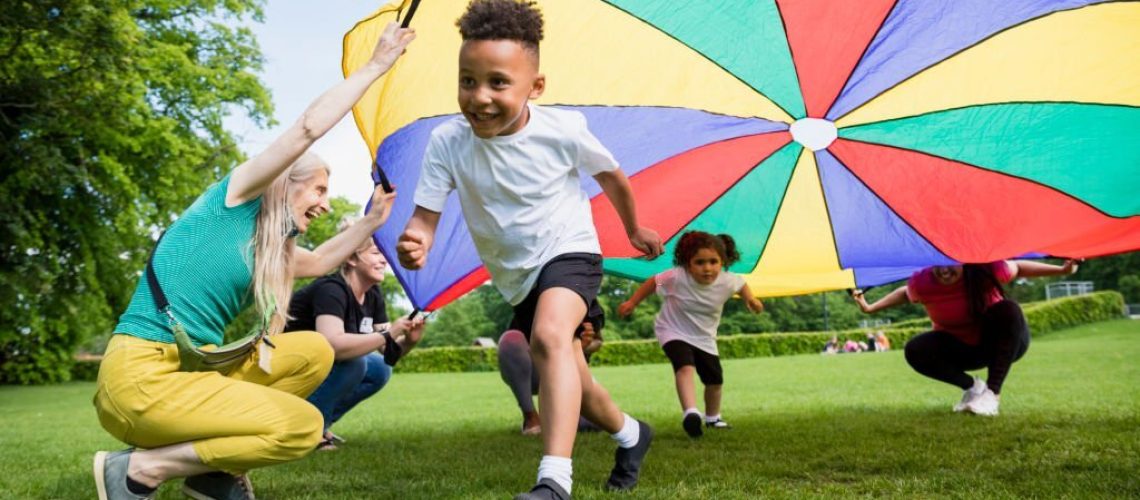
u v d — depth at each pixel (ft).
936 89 13.62
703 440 12.98
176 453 7.21
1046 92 13.09
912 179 15.11
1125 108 12.77
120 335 7.27
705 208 16.25
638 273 17.54
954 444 11.39
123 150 46.32
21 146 36.32
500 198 7.88
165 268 7.39
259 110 59.11
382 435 15.72
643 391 28.37
